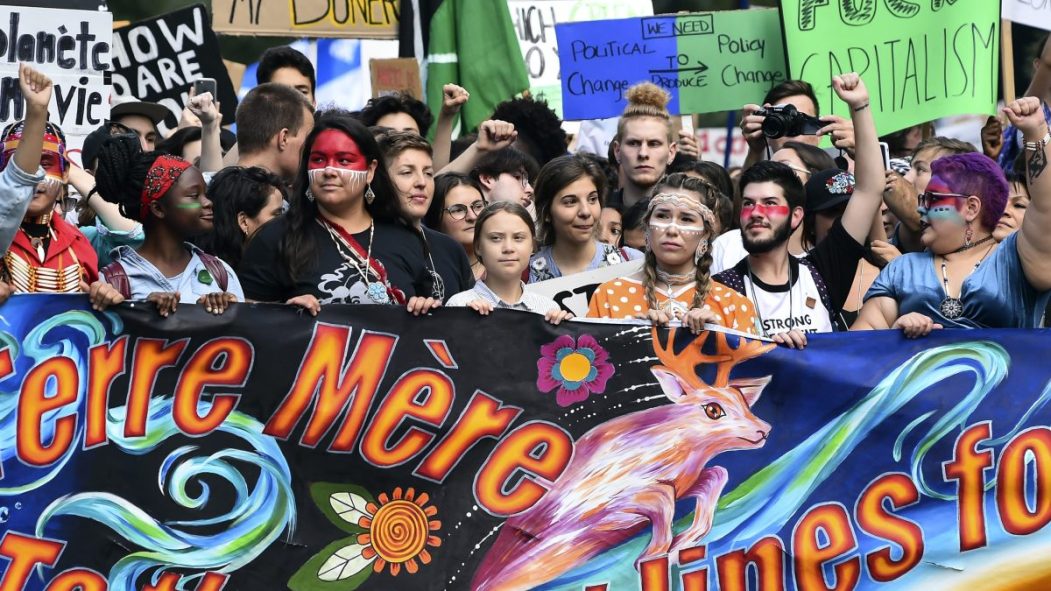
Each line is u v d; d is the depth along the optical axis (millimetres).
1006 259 9641
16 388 8703
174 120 14781
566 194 11422
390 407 9086
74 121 12633
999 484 9273
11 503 8680
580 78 15156
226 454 8914
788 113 12570
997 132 14352
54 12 12602
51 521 8719
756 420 9289
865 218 10977
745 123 12773
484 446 9148
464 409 9141
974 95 14211
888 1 14406
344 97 16500
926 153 12906
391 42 16609
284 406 8984
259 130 11836
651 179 12953
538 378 9219
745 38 15141
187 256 9562
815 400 9312
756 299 10539
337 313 9062
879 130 14461
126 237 11008
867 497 9266
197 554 8844
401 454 9086
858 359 9328
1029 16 16312
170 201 9312
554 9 16828
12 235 9016
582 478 9195
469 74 15250
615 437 9227
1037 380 9289
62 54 12625
